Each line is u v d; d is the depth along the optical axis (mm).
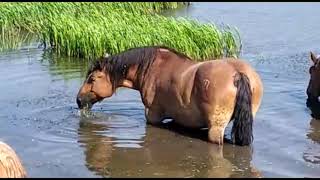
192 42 18875
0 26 22812
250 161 9555
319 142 10445
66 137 10797
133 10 26016
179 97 10562
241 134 10016
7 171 5973
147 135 10914
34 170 9086
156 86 11133
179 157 9773
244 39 21797
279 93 13734
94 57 18609
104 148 10203
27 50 19891
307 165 9344
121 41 18672
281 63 17312
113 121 11781
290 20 26344
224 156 9789
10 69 16719
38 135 10859
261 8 30297
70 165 9352
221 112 9969
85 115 12148
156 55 11281
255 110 10258
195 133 10992
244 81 9781
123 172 9109
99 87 11875
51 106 12781
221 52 19141
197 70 10320
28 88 14414
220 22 26031
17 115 12094
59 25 19547
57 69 16859
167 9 30359
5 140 10539
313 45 20344
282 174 8977
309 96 13109
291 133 10914
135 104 13023
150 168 9273
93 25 19469
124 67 11617
